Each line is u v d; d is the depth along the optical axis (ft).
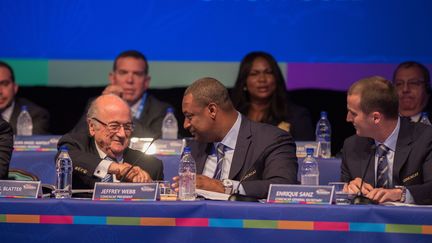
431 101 61.36
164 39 71.77
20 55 72.18
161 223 33.17
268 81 60.80
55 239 33.37
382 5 69.92
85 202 33.37
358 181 39.91
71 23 72.08
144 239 33.22
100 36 71.97
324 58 70.64
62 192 38.22
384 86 40.96
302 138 60.08
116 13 71.82
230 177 42.29
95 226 33.30
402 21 69.82
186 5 71.56
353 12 70.23
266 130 43.14
